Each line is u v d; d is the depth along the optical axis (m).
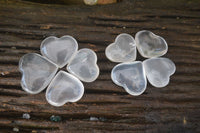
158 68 0.34
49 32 0.35
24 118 0.32
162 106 0.33
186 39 0.35
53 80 0.33
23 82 0.33
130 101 0.33
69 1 0.38
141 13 0.36
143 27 0.36
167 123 0.33
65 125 0.32
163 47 0.35
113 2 0.38
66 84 0.33
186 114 0.33
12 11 0.35
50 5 0.36
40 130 0.32
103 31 0.35
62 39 0.34
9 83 0.33
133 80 0.34
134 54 0.35
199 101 0.33
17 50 0.34
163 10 0.36
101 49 0.35
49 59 0.34
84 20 0.35
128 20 0.36
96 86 0.34
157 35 0.36
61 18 0.35
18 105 0.33
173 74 0.34
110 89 0.34
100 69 0.34
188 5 0.36
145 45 0.35
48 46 0.34
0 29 0.34
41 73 0.33
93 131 0.32
